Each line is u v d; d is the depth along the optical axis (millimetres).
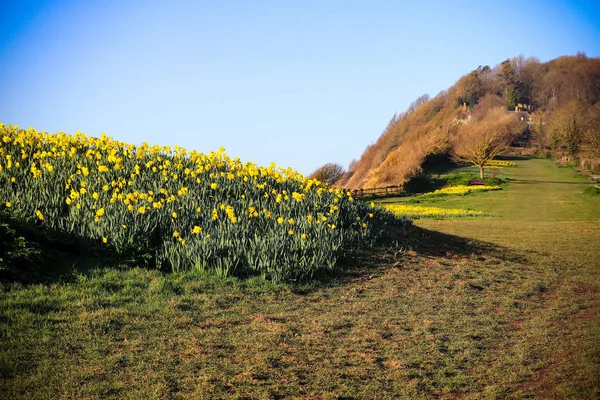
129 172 16594
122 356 7574
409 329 9609
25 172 14742
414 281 13141
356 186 91750
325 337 8922
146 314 9234
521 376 7645
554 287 13383
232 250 12555
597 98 139625
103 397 6426
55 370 6965
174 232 12523
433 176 68750
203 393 6672
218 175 17641
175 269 11773
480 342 9070
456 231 23750
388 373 7617
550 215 34375
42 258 10477
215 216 13570
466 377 7590
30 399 6207
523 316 10734
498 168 75688
